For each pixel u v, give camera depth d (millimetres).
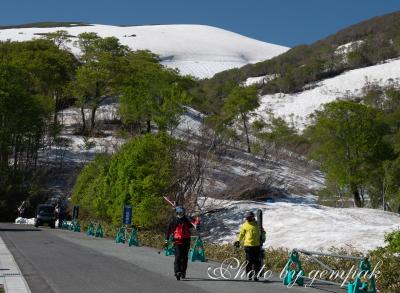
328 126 60000
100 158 46000
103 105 99062
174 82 84250
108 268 14906
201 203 40125
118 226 34125
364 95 163250
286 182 53969
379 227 30000
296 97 179375
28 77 81938
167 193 34844
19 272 13172
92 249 21609
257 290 11938
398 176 57094
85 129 84625
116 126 86125
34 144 69750
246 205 40719
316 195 55469
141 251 22062
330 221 35750
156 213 32625
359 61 199250
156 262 17391
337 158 59719
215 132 45125
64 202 51438
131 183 33719
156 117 58875
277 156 59219
